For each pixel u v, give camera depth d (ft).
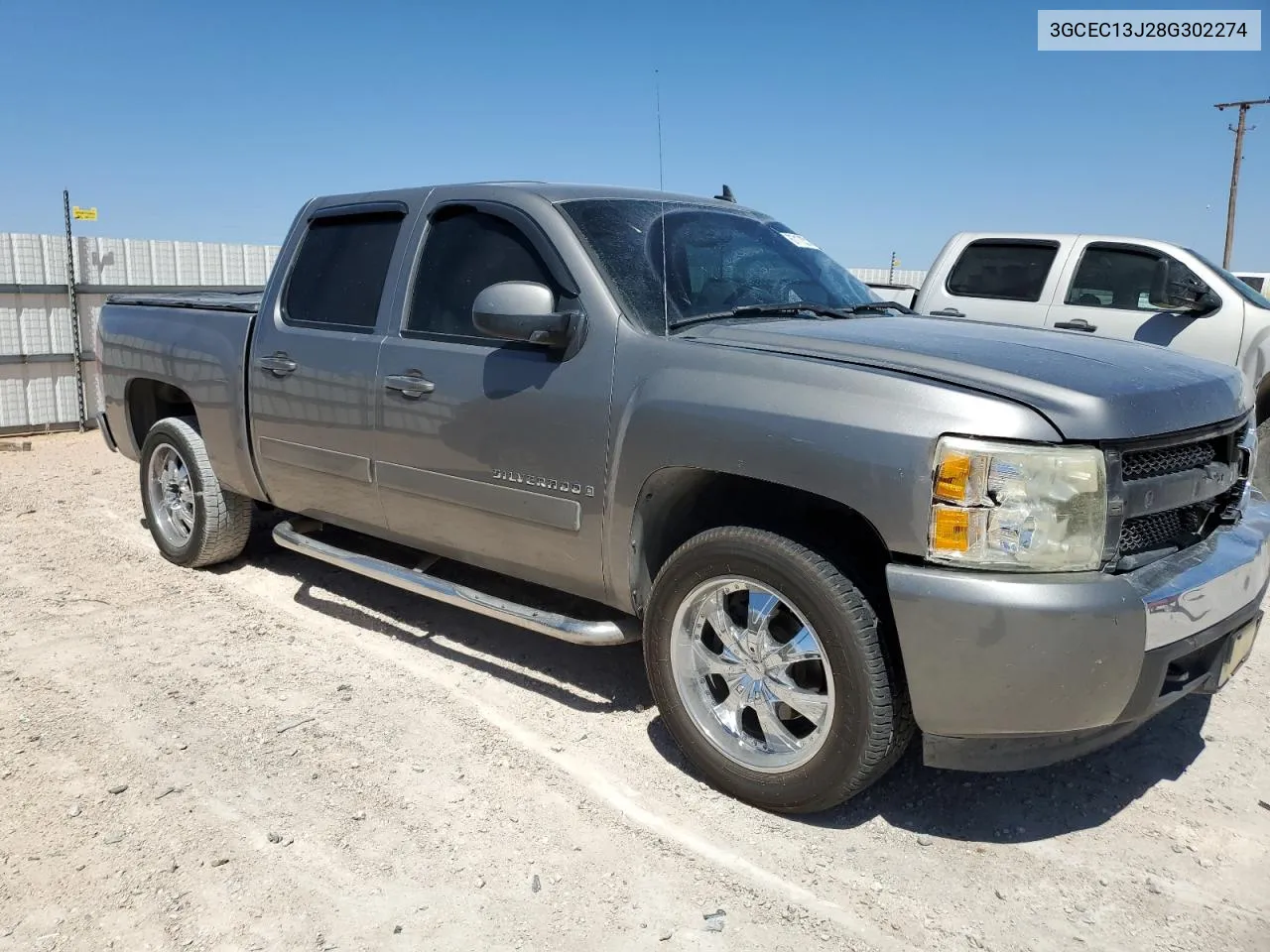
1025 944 8.22
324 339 13.91
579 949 8.08
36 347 33.55
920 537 8.52
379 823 9.79
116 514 22.25
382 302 13.34
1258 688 13.32
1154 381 9.36
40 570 17.75
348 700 12.52
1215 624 9.19
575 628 11.23
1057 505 8.29
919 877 9.11
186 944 8.07
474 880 8.94
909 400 8.71
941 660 8.54
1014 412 8.40
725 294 11.87
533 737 11.63
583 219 11.75
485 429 11.75
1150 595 8.50
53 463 28.73
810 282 13.10
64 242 33.71
